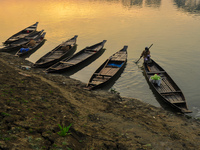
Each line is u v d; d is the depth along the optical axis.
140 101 10.02
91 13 36.97
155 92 11.14
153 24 28.31
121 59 15.34
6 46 18.77
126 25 27.91
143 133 6.06
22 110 4.91
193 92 11.20
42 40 20.70
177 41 20.73
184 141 6.19
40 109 5.53
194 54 17.16
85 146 4.36
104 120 6.55
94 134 5.11
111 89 11.66
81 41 21.41
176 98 10.01
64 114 5.86
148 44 20.06
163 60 16.06
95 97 9.62
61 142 4.04
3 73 8.08
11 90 6.21
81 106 7.38
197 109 9.48
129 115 7.67
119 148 4.76
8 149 3.17
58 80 11.85
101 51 18.66
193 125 7.82
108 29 25.91
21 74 9.34
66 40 21.55
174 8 42.91
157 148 5.32
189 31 24.45
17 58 15.61
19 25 27.83
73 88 10.42
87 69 15.08
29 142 3.63
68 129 4.48
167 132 6.64
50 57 16.22
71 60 15.96
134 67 14.92
